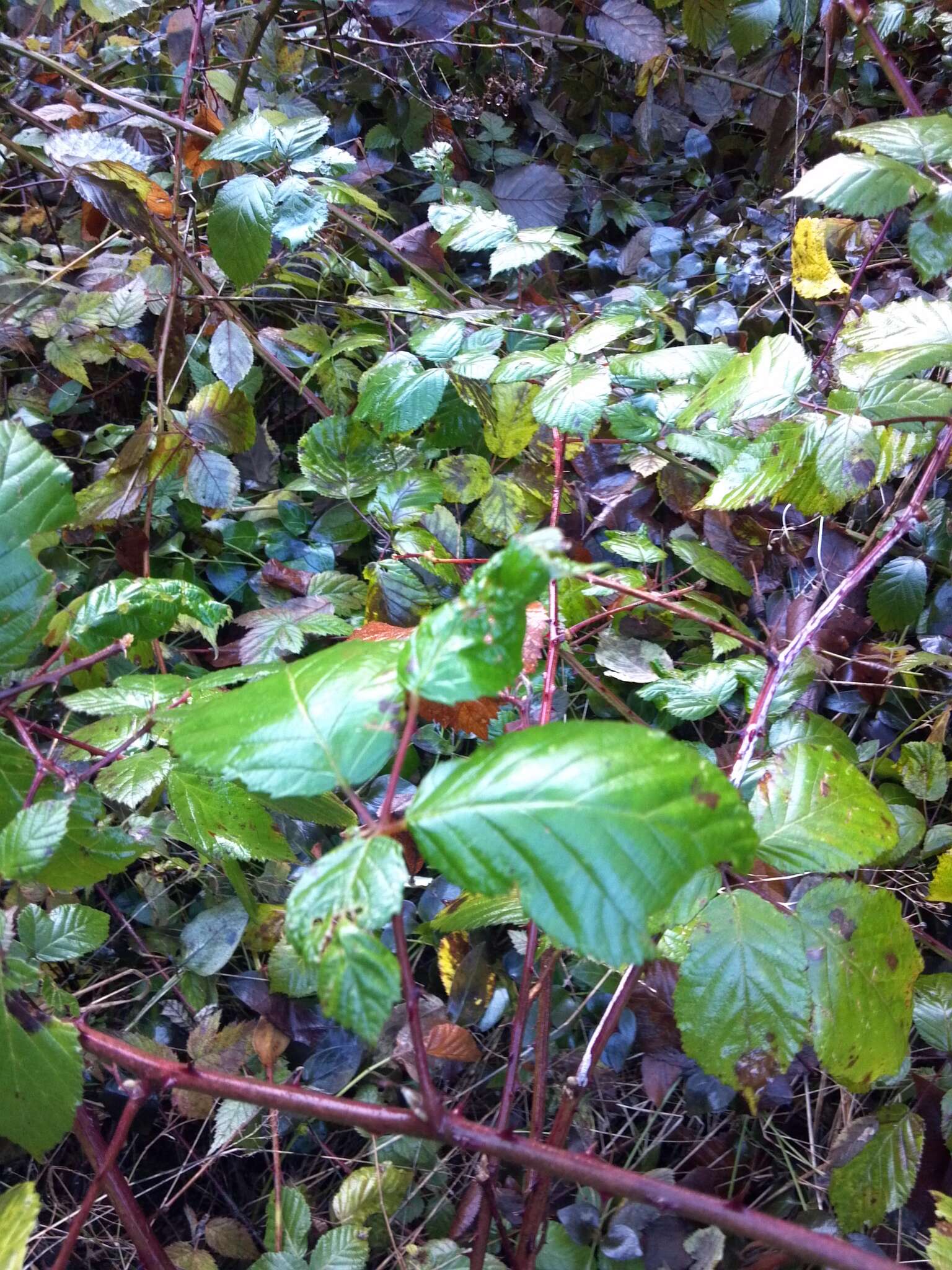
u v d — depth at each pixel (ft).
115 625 1.55
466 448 2.66
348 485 2.17
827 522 2.56
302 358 2.61
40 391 2.70
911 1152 1.67
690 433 1.98
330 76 3.57
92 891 2.09
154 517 2.49
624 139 4.02
